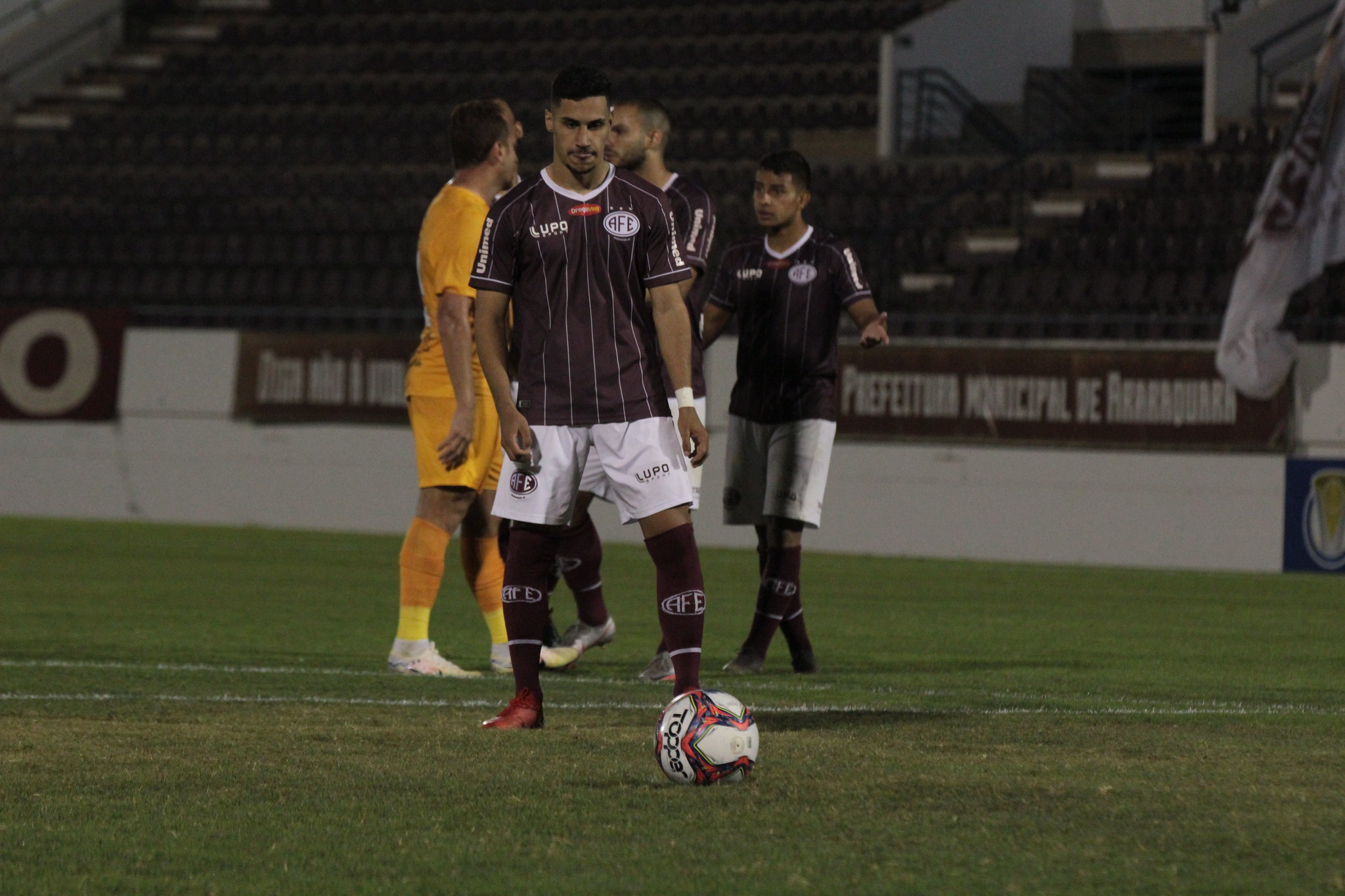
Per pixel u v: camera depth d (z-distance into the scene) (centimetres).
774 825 1220
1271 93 7050
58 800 1306
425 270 2177
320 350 5678
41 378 5931
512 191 1647
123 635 2747
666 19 8312
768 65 7950
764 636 2330
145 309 5953
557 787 1355
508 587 1692
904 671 2380
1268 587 4100
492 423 2211
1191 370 4834
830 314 2303
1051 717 1786
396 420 5609
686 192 2286
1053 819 1235
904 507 5119
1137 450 4888
